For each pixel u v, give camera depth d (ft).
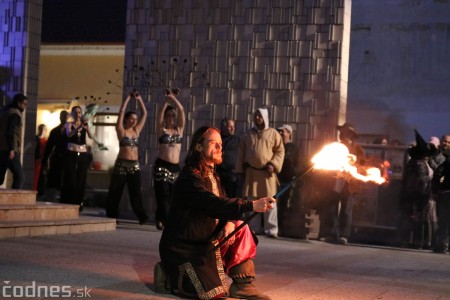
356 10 79.05
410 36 77.66
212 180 20.62
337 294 22.90
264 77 47.57
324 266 30.09
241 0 48.24
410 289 25.07
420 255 38.88
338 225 43.27
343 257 34.53
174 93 43.88
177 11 49.70
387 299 22.62
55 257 26.84
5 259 25.53
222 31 48.65
